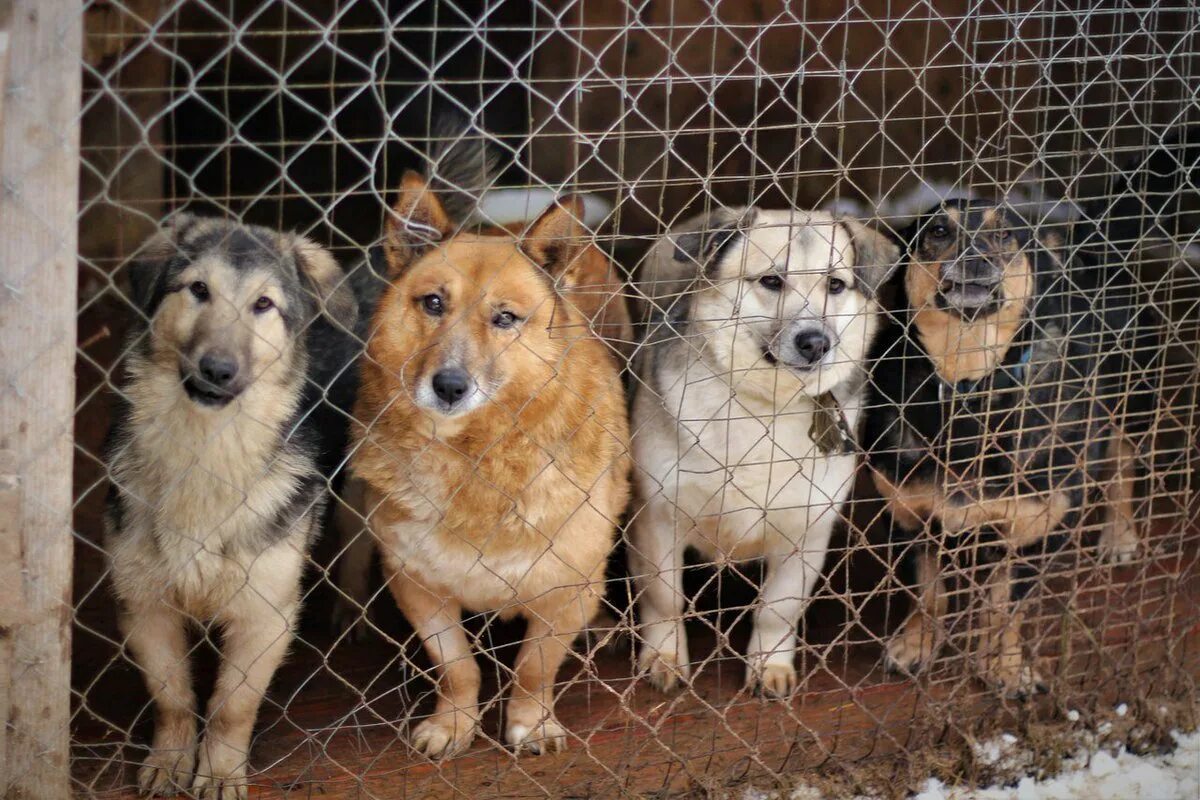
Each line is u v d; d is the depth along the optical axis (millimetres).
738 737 3244
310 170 8398
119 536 2971
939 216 3844
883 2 7914
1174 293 4723
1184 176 3885
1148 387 4621
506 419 3074
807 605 4059
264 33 2252
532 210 5551
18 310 2367
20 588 2490
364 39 8391
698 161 7957
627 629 3236
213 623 3107
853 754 3346
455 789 3092
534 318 3082
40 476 2467
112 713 3361
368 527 3092
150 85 6207
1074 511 3895
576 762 3275
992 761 3375
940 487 3795
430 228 3102
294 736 3332
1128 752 3564
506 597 3307
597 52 7738
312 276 3121
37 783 2633
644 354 3893
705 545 3977
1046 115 3275
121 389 2967
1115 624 3736
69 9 2262
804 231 3543
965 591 3541
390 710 3543
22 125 2273
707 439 3617
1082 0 6168
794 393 3531
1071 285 3855
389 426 3127
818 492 3662
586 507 3254
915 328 3877
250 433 2967
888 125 8000
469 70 8305
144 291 2926
